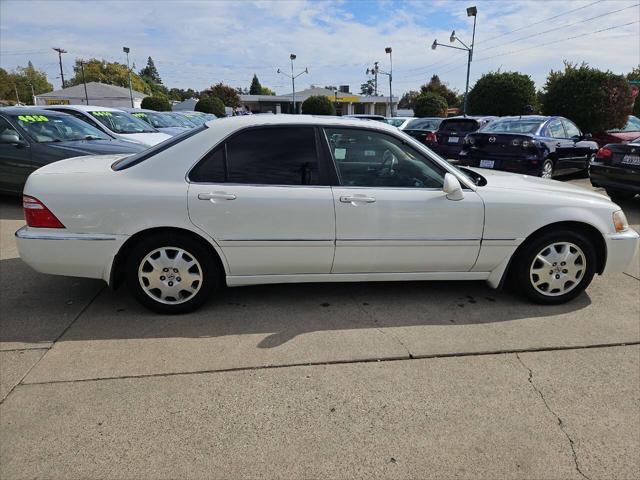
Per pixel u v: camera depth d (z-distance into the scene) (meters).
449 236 3.58
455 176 3.59
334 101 66.19
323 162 3.47
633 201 8.48
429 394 2.67
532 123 9.74
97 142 7.14
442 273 3.73
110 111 10.12
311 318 3.56
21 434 2.29
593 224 3.74
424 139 14.53
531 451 2.25
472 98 23.44
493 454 2.23
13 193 6.85
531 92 21.86
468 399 2.63
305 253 3.47
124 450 2.20
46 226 3.27
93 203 3.24
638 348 3.21
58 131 7.12
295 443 2.27
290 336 3.28
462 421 2.45
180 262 3.43
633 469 2.16
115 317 3.50
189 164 3.35
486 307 3.81
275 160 3.43
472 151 9.70
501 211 3.59
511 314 3.69
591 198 3.84
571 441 2.32
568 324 3.54
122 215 3.26
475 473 2.11
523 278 3.79
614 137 12.67
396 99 70.19
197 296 3.52
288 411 2.50
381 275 3.67
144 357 2.97
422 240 3.55
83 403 2.52
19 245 3.31
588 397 2.67
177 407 2.51
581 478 2.10
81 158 4.14
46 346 3.08
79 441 2.25
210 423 2.40
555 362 3.02
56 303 3.73
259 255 3.44
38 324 3.38
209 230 3.33
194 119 15.41
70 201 3.24
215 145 3.38
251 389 2.68
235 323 3.45
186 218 3.30
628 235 3.85
